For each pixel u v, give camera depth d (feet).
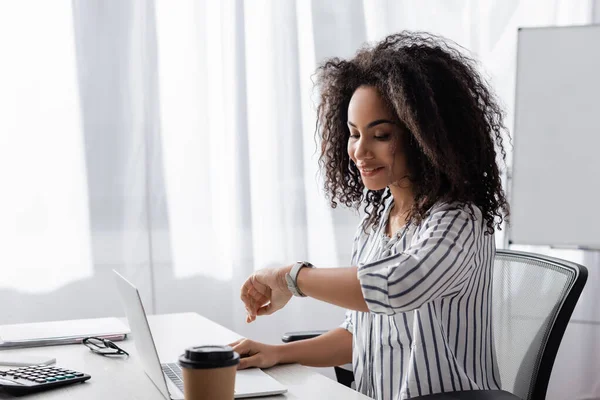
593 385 9.52
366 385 4.21
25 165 7.96
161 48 8.38
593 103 8.45
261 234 8.80
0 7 7.85
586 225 8.52
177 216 8.50
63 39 8.04
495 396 3.45
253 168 8.73
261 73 8.70
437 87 3.82
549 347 4.02
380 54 3.97
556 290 4.24
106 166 8.20
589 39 8.43
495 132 4.17
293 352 4.15
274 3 8.69
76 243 8.15
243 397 3.31
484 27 9.43
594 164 8.46
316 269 3.74
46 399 3.28
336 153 4.66
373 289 3.39
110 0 8.16
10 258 7.95
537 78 8.61
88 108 8.13
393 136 3.84
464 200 3.79
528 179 8.68
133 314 3.39
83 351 4.26
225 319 8.75
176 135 8.45
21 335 4.56
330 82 4.52
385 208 4.51
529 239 8.72
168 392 3.12
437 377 3.75
